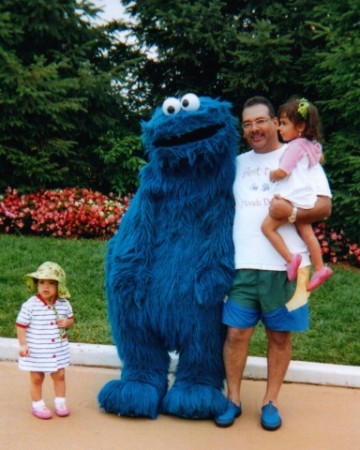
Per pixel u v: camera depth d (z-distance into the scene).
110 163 11.27
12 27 10.69
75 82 10.59
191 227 4.07
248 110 4.02
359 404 4.59
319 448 3.83
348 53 8.92
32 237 9.12
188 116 3.98
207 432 3.97
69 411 4.20
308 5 11.11
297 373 4.99
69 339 5.48
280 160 3.90
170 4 11.78
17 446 3.70
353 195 8.92
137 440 3.83
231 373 4.12
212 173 4.09
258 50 10.82
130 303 4.05
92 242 8.77
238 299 3.98
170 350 4.19
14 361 5.17
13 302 6.25
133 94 12.87
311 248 3.93
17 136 10.48
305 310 4.01
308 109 3.97
